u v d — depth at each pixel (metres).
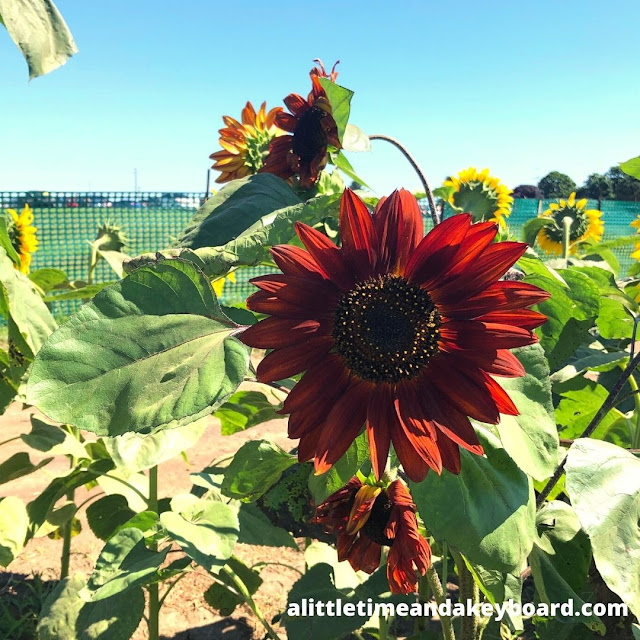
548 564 1.79
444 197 3.61
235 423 2.46
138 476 2.83
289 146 2.19
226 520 1.85
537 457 1.41
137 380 1.13
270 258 1.59
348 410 1.27
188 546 1.71
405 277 1.31
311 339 1.26
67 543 3.03
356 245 1.29
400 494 1.66
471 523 1.39
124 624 2.03
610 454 1.37
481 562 1.38
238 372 1.16
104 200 10.76
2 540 2.15
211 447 5.25
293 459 1.86
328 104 2.03
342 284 1.30
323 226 2.42
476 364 1.26
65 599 2.24
